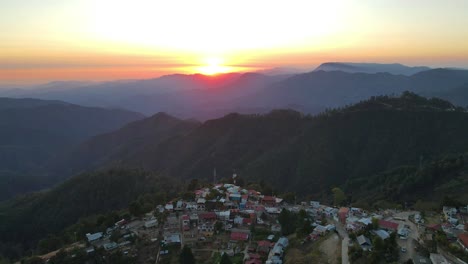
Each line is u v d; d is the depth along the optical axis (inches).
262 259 3850.9
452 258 3191.4
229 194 5856.3
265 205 5625.0
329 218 4933.6
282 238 4222.4
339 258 3383.4
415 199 6264.8
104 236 4680.1
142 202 6122.1
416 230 4023.1
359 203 5748.0
